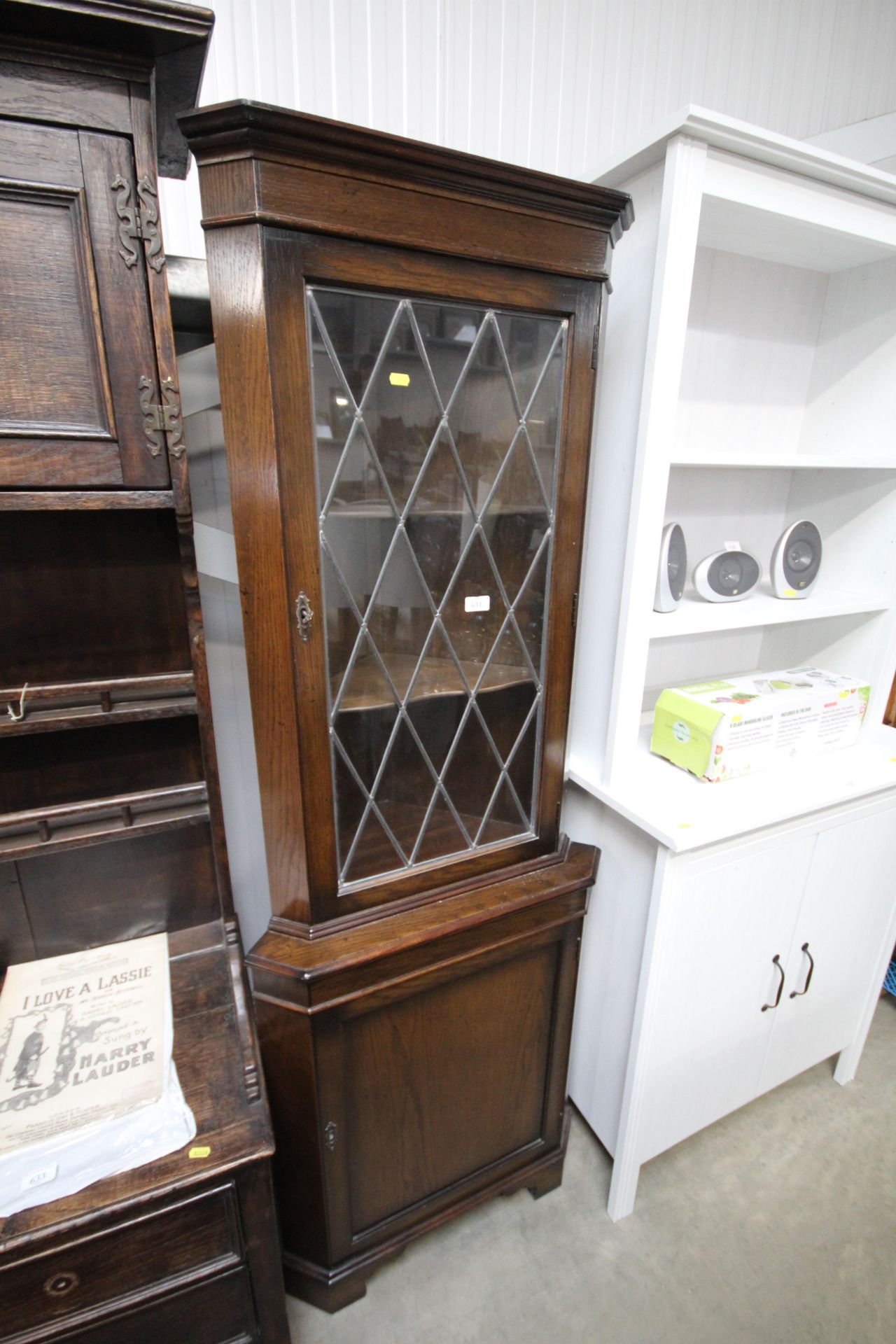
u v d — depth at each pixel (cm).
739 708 120
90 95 60
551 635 96
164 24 57
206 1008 95
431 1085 107
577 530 92
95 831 92
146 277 67
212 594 113
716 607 127
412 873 96
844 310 138
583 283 82
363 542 81
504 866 104
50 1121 76
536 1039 116
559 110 118
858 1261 121
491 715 97
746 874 116
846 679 139
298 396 70
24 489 69
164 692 94
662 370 94
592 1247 124
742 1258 122
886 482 135
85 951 105
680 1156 141
